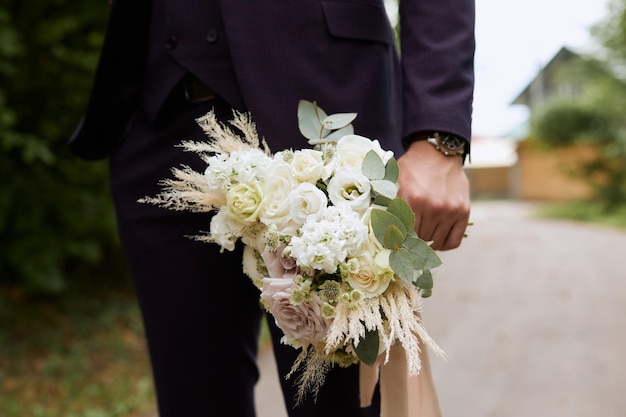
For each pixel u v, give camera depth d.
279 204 0.92
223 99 1.12
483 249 10.88
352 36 1.09
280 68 1.08
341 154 0.95
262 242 0.95
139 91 1.30
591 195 21.30
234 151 0.96
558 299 6.11
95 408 3.28
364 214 0.90
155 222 1.20
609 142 19.23
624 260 9.04
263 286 0.93
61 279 4.55
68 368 3.82
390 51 1.16
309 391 1.09
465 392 3.35
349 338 0.87
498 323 5.05
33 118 4.51
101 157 1.38
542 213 19.72
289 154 0.96
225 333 1.21
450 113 0.97
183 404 1.21
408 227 0.87
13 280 4.83
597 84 19.77
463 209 0.96
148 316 1.22
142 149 1.24
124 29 1.24
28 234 4.51
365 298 0.87
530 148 26.42
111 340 4.38
